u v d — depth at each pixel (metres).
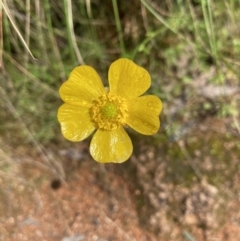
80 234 0.08
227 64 0.09
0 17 0.08
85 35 0.10
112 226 0.08
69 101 0.06
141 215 0.08
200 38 0.09
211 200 0.08
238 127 0.09
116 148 0.06
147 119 0.06
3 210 0.08
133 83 0.06
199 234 0.08
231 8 0.08
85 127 0.06
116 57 0.10
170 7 0.09
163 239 0.08
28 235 0.08
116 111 0.06
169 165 0.09
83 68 0.06
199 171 0.08
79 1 0.09
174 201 0.08
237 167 0.08
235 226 0.08
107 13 0.10
